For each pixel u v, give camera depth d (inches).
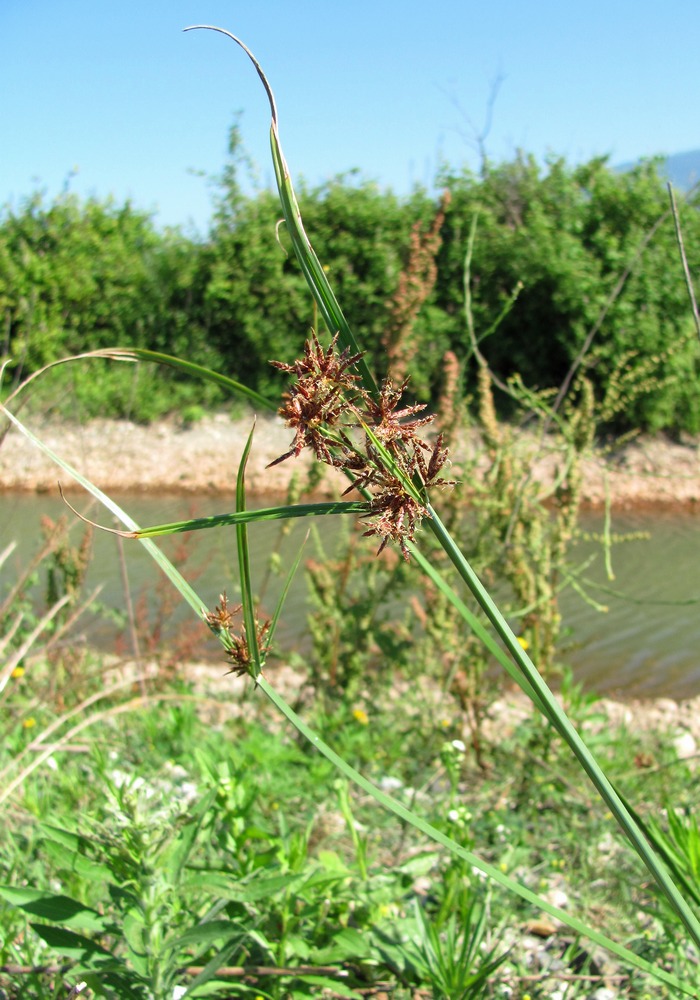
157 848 84.2
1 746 146.0
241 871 98.7
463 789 165.0
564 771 163.9
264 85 53.8
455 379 184.1
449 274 596.7
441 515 185.0
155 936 82.9
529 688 59.4
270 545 389.7
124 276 654.5
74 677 191.3
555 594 185.9
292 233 53.0
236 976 93.5
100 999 88.1
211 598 314.2
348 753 170.2
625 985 103.0
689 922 54.5
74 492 501.7
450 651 180.4
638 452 559.5
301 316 625.9
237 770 111.6
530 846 140.4
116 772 133.3
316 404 48.2
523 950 108.3
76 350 608.7
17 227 668.1
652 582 364.5
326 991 100.3
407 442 50.5
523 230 577.6
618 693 249.3
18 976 92.9
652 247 566.3
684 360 548.4
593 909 122.2
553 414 181.0
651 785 162.7
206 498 514.6
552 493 191.3
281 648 267.3
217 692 218.4
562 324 578.2
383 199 629.3
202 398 615.5
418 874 109.7
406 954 99.4
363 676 196.1
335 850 127.3
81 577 213.2
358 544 200.7
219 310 642.2
